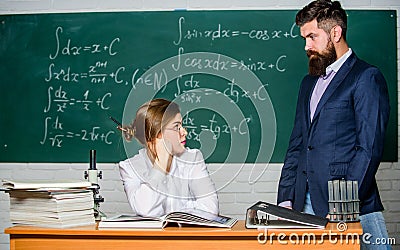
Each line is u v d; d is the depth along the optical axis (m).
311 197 3.72
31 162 4.54
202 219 2.67
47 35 4.56
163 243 2.59
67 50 4.54
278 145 4.38
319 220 2.69
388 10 4.37
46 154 4.53
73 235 2.62
